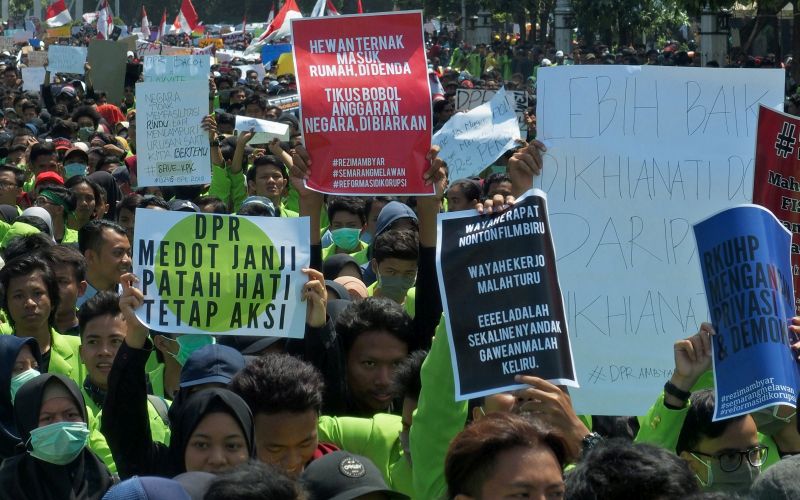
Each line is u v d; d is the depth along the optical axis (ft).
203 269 16.94
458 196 29.60
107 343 18.84
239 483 10.69
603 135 16.03
